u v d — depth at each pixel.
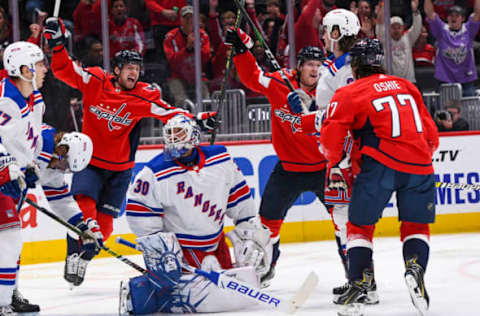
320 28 16.58
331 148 7.16
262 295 7.07
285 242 15.30
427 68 17.11
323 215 15.50
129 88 10.59
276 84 9.61
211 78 16.55
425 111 7.57
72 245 9.68
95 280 11.22
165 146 7.78
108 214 10.85
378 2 16.59
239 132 16.19
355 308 7.01
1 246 7.07
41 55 7.52
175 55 16.23
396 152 7.05
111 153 10.62
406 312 7.47
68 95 15.74
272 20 16.69
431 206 7.25
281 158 9.85
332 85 8.35
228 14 16.48
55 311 8.43
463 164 15.98
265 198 9.97
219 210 8.11
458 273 10.28
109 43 16.11
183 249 8.09
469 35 17.23
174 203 7.87
